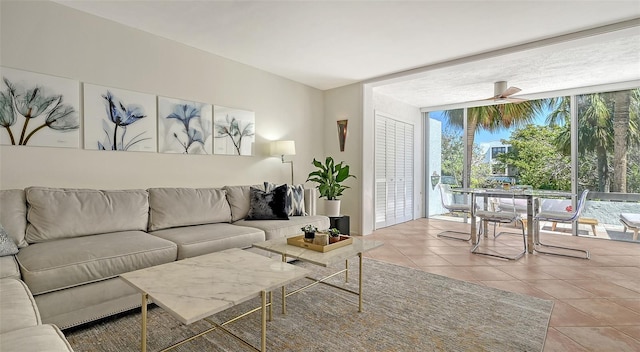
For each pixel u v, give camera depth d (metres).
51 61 2.47
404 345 1.75
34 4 2.39
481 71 4.06
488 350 1.70
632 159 4.37
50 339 1.04
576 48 3.27
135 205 2.65
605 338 1.84
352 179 4.82
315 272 3.02
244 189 3.58
